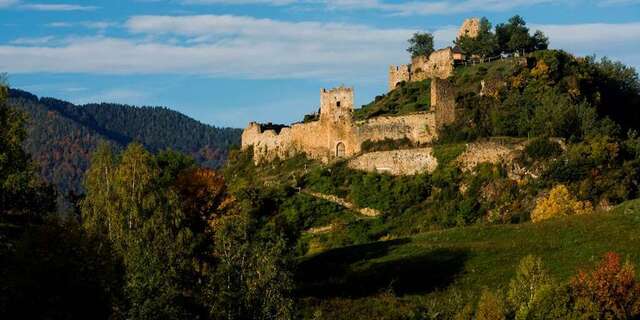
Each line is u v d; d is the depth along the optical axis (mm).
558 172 120062
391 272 85875
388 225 124125
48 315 49125
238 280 57500
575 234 91438
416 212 125938
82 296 50875
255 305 56562
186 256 66438
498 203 120250
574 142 126562
